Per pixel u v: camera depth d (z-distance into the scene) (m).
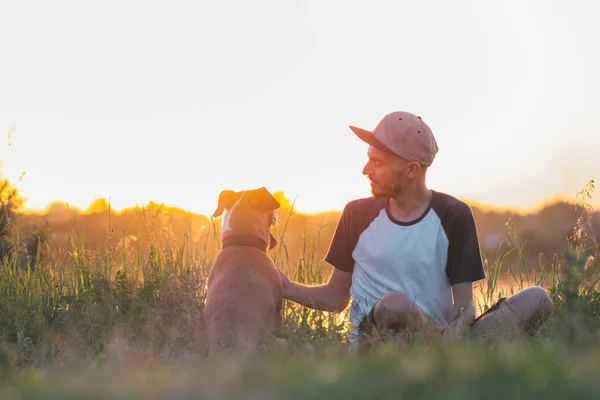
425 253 4.41
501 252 5.97
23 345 4.95
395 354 2.60
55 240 7.26
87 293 5.93
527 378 1.97
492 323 4.35
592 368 2.08
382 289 4.50
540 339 3.96
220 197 5.13
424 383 1.97
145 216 6.53
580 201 5.45
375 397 1.93
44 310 5.78
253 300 4.60
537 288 4.44
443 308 4.48
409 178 4.40
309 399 1.95
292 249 6.41
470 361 2.14
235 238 4.88
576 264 4.76
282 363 2.71
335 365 2.26
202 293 5.87
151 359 3.91
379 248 4.49
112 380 2.31
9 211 7.71
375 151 4.40
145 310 5.60
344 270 4.80
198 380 2.23
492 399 1.87
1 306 5.81
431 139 4.44
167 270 6.04
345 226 4.70
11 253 6.72
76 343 4.94
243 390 2.09
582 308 4.48
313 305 4.91
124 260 6.48
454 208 4.43
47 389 2.22
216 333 4.43
